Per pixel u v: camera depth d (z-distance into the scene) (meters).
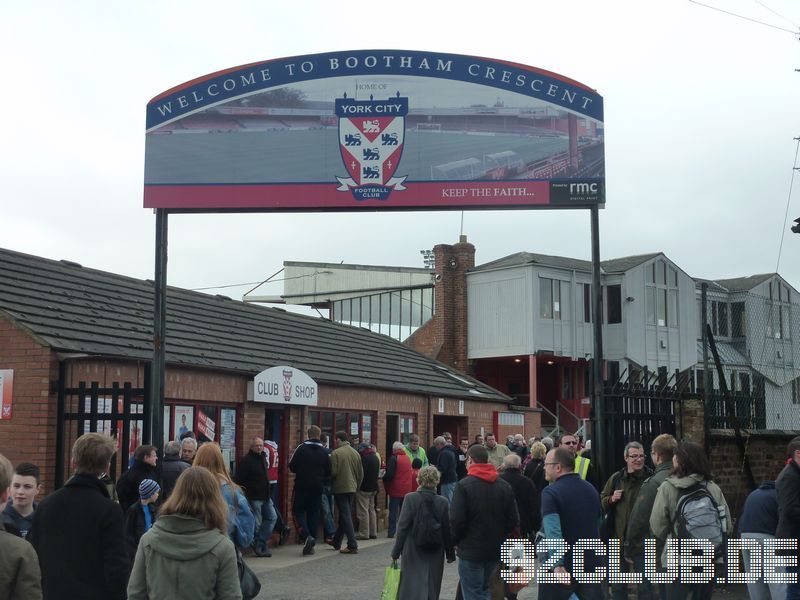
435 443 19.55
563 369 39.59
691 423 12.76
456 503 9.02
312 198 12.31
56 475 12.05
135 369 13.88
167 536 5.09
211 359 15.90
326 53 12.46
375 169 12.27
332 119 12.39
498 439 28.97
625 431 11.55
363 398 20.92
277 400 17.02
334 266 44.41
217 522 5.22
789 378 15.46
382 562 14.81
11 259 14.90
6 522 5.61
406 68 12.40
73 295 15.05
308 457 16.02
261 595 11.73
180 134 12.45
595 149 12.16
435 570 9.70
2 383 12.34
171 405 14.55
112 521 5.92
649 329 38.78
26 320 12.52
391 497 18.31
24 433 12.15
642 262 38.72
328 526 16.61
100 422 13.00
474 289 38.88
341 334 25.61
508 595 9.56
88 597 5.77
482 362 39.47
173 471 10.60
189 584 5.02
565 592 7.55
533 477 12.94
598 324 11.69
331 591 12.03
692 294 40.59
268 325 21.50
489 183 12.18
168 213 12.51
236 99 12.45
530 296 36.78
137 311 16.44
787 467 7.51
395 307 42.12
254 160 12.39
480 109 12.29
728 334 38.00
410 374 25.22
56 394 12.30
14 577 4.62
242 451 16.33
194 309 19.02
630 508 8.78
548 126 12.22
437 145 12.28
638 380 11.96
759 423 14.62
